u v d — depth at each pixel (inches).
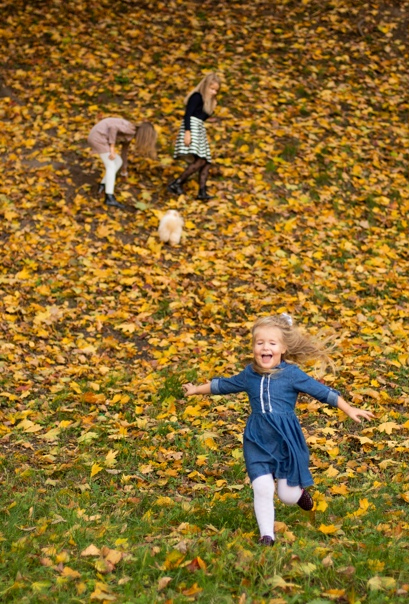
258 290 365.1
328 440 236.8
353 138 506.6
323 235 415.8
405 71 585.6
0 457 224.5
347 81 564.7
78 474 218.7
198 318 341.4
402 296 367.2
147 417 257.9
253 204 436.8
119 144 476.4
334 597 138.3
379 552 158.1
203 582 144.2
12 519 181.2
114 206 423.8
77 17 615.2
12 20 602.5
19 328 318.7
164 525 181.0
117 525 179.5
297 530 174.2
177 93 536.4
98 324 328.5
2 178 436.8
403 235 428.8
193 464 226.1
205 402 268.2
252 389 176.4
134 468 224.2
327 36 611.8
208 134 493.4
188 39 597.6
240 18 628.7
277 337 177.2
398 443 235.6
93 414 257.8
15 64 556.1
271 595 140.4
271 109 522.3
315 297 361.1
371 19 631.2
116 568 154.6
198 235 409.4
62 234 394.6
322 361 182.9
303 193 453.1
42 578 149.3
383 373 290.5
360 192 461.1
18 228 397.7
